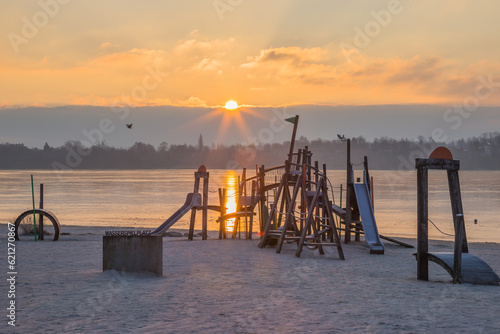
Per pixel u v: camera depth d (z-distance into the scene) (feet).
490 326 26.04
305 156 69.00
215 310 29.27
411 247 74.13
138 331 24.63
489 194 304.91
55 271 43.52
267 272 44.86
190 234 77.61
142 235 41.29
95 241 71.51
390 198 272.51
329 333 24.48
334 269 48.32
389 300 32.76
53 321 26.53
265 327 25.50
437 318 27.71
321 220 77.66
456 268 39.91
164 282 38.27
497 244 86.33
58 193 317.22
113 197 278.05
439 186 418.31
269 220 66.18
